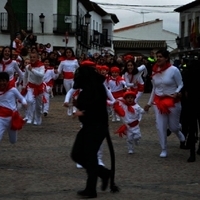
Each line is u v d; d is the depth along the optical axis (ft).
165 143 40.70
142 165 37.40
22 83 59.67
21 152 41.52
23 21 152.05
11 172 34.55
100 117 28.37
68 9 154.61
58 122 60.85
